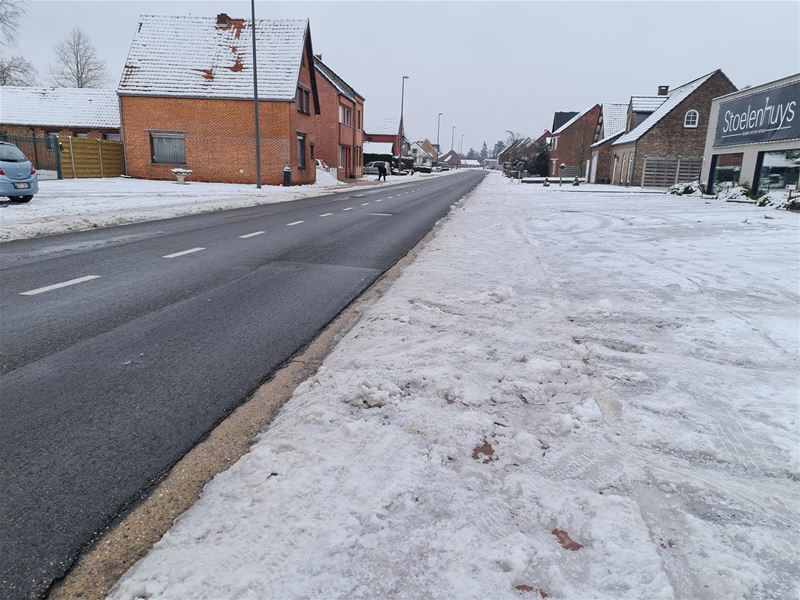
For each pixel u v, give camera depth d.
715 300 5.93
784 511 2.40
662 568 2.03
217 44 30.92
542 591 1.92
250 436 3.12
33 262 7.89
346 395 3.40
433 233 12.28
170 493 2.60
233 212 16.12
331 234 11.75
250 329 5.05
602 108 51.78
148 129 29.92
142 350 4.44
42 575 2.09
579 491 2.50
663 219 15.11
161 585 1.95
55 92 41.16
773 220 14.70
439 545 2.13
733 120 25.41
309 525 2.22
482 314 5.26
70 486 2.65
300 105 31.53
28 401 3.49
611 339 4.59
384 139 83.88
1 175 14.59
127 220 13.23
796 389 3.62
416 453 2.77
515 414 3.24
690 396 3.50
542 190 35.09
